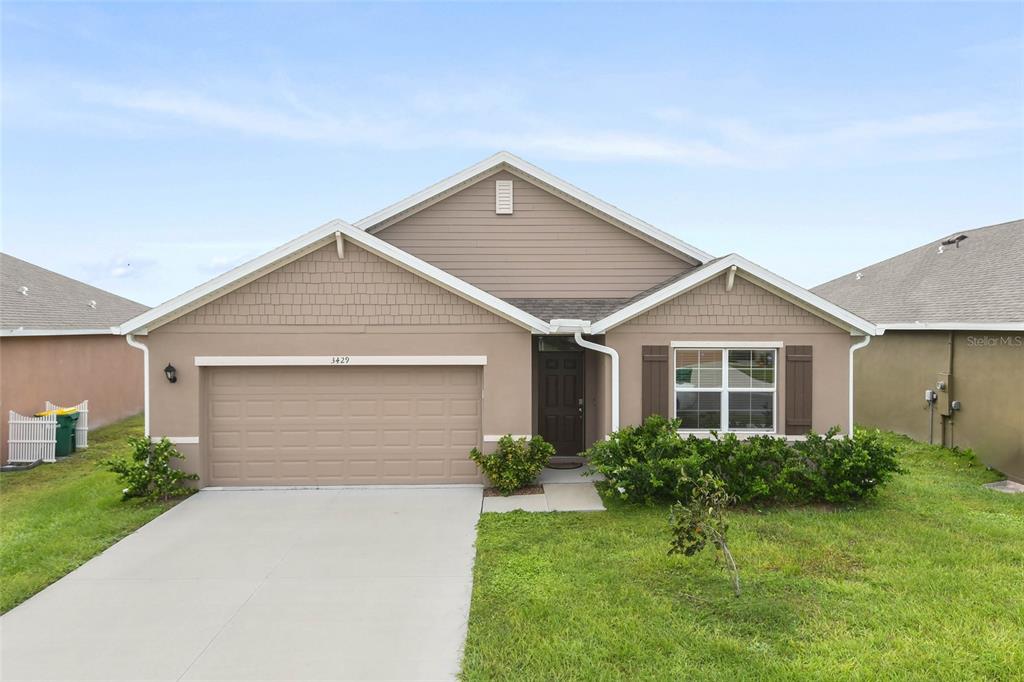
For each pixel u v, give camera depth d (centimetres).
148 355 1083
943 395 1427
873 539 809
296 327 1104
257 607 643
